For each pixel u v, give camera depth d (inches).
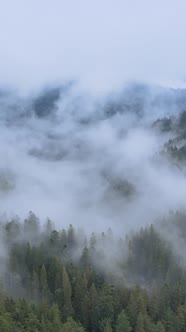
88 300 3671.3
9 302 3425.2
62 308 3661.4
